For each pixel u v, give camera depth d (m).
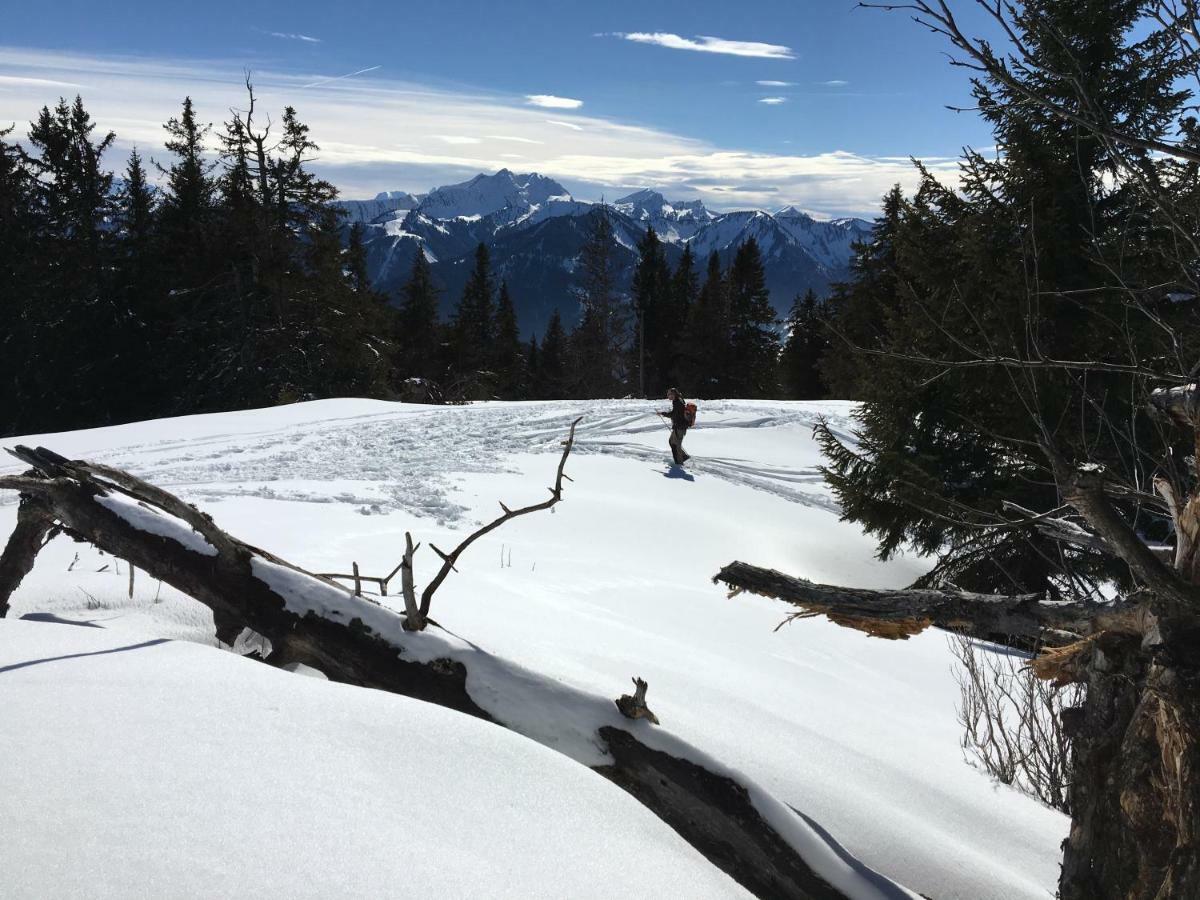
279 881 2.32
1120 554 2.61
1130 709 3.02
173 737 3.08
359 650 4.54
